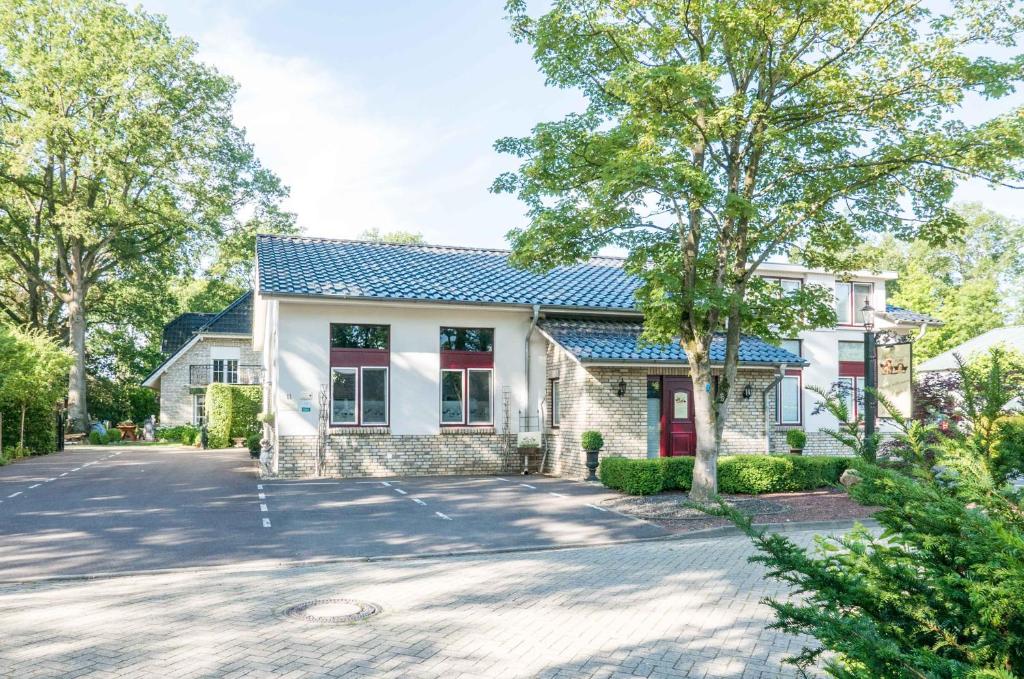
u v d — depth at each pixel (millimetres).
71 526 12859
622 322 23234
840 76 13766
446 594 8477
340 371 20781
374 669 5914
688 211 14703
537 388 22453
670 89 12711
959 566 2945
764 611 7715
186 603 8086
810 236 15734
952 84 13523
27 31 36375
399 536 12375
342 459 20422
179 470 22203
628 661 6145
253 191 42094
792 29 13062
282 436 20047
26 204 39656
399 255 25266
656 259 15242
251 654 6270
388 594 8484
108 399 49312
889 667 2605
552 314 22719
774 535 3430
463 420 21859
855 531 3455
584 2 14156
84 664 6023
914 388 17734
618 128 13766
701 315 15055
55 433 31922
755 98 14383
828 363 28234
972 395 3328
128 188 38969
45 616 7555
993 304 51188
